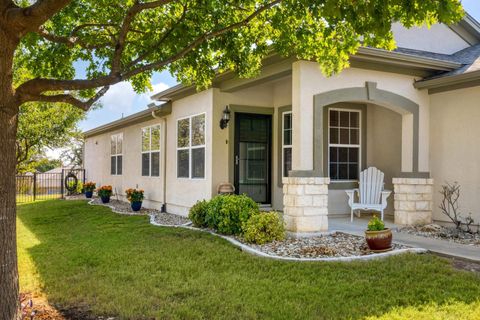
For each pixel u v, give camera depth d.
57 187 24.84
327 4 3.64
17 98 3.39
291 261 5.66
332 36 5.07
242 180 10.21
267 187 10.55
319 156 7.41
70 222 10.95
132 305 4.21
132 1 5.49
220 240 7.25
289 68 7.62
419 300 4.15
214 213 8.02
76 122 18.66
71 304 4.34
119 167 17.08
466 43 10.32
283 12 5.15
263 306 4.11
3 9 3.15
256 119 10.42
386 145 9.70
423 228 8.02
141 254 6.47
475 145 7.71
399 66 8.15
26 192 22.22
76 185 21.53
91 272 5.58
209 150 9.79
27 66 5.26
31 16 3.14
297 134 7.36
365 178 9.20
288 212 7.47
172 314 3.95
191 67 5.83
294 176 7.32
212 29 5.36
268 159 10.55
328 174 9.55
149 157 13.73
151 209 13.38
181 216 11.21
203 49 5.44
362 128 10.01
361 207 8.76
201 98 10.27
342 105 9.77
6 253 3.32
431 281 4.71
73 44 4.51
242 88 9.42
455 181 8.09
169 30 5.21
